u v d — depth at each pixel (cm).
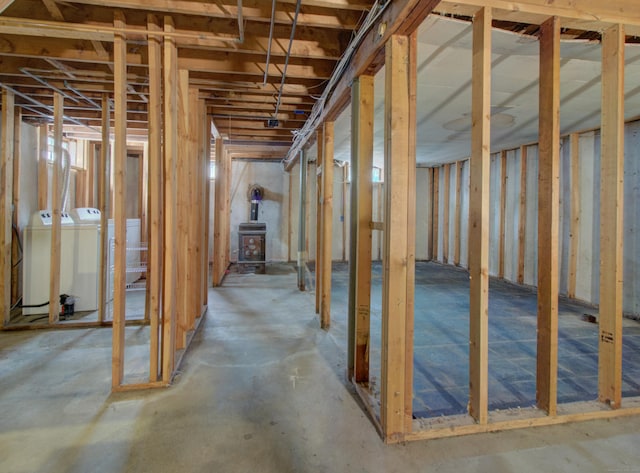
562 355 277
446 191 756
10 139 332
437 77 277
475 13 168
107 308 376
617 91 185
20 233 389
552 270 182
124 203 221
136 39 225
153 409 198
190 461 156
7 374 239
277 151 675
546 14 169
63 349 283
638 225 375
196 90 321
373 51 193
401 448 166
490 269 625
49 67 280
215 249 530
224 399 209
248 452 162
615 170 188
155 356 223
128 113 408
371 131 226
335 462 157
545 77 179
